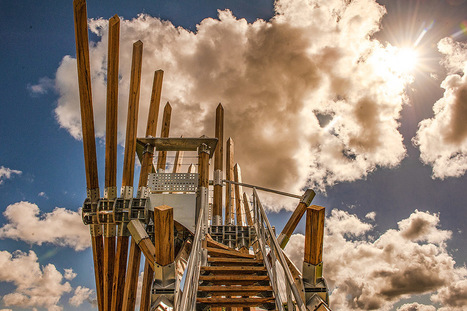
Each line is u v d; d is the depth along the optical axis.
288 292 4.13
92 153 6.39
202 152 7.82
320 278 4.19
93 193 6.50
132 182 6.93
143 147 8.12
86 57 6.08
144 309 6.90
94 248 6.55
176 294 3.80
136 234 6.27
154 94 9.25
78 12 5.93
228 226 9.16
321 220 4.03
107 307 6.35
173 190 7.27
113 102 6.48
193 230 6.75
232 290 4.70
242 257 6.74
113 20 6.49
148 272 7.23
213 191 11.05
